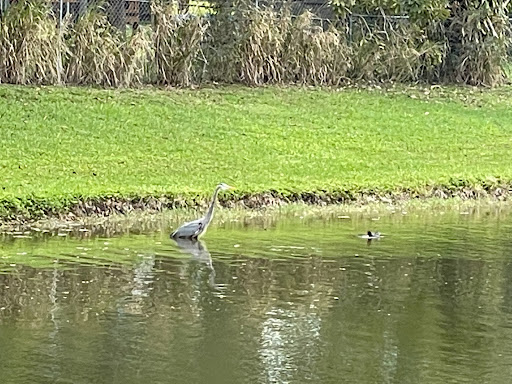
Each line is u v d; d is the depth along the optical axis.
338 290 11.75
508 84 26.12
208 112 20.94
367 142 20.52
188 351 9.59
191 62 22.78
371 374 9.18
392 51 25.05
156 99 21.25
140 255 13.06
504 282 12.27
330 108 22.31
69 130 19.05
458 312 11.03
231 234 14.43
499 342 10.10
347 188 17.03
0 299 11.06
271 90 23.08
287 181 17.11
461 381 9.08
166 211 15.48
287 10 24.22
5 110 19.45
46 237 13.86
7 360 9.24
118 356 9.41
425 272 12.66
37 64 21.27
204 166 17.88
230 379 8.94
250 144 19.50
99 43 21.78
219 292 11.51
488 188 18.12
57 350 9.53
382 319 10.72
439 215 16.39
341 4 24.75
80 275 12.05
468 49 25.72
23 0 21.33
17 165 16.86
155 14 22.73
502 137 22.00
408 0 25.33
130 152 18.34
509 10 27.11
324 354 9.62
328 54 24.14
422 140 21.09
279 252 13.46
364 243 14.16
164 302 11.09
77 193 15.17
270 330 10.26
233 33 23.48
